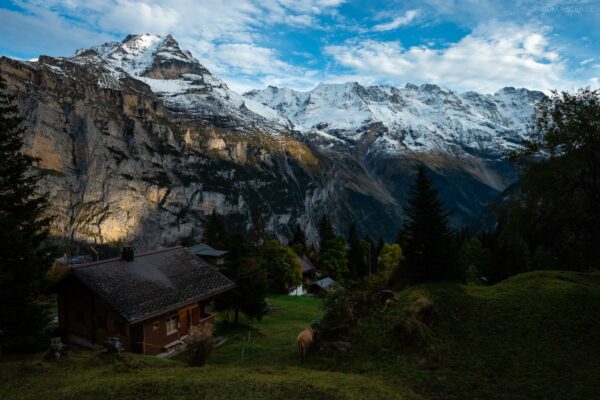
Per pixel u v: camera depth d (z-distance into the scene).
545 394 19.42
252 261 48.44
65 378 21.33
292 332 42.44
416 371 22.67
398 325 26.92
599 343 23.55
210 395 18.55
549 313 27.14
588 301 27.83
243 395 18.62
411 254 39.19
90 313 34.38
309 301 71.69
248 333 41.69
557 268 65.19
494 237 92.94
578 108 29.84
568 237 35.38
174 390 19.11
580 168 30.02
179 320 36.94
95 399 18.25
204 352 26.45
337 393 19.08
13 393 19.47
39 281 29.11
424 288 32.62
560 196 32.25
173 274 38.97
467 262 78.06
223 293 45.03
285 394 18.89
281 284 82.25
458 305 29.98
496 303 30.05
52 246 30.42
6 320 27.64
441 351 24.62
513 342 24.81
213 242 100.38
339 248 100.81
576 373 20.94
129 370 22.81
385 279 41.72
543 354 23.11
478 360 23.25
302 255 116.50
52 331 35.97
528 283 33.84
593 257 35.84
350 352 26.23
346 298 31.34
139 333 32.72
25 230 28.94
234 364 28.73
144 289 34.72
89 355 26.47
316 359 26.62
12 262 28.23
